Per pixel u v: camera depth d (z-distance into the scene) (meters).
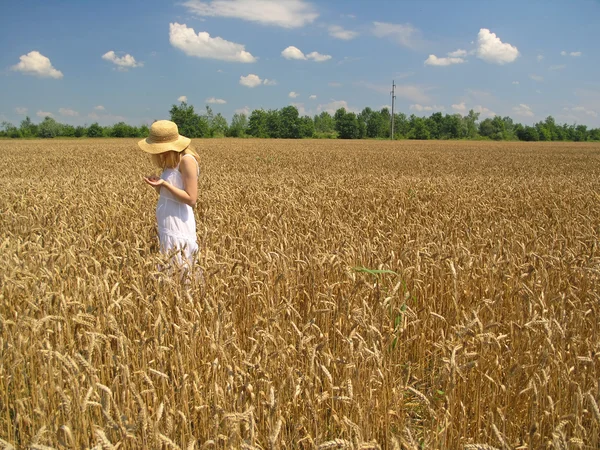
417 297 5.15
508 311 4.83
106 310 3.90
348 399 2.90
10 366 3.30
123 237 7.20
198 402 3.19
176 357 3.33
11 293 4.34
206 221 8.41
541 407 3.20
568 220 8.61
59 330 3.51
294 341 3.98
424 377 4.22
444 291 5.12
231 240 6.00
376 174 21.00
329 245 6.52
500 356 3.70
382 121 130.25
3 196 10.49
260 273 4.84
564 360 3.71
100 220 8.07
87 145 51.50
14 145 52.16
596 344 3.59
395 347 4.01
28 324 3.52
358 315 3.56
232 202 10.11
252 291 4.73
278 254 5.11
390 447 3.16
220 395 2.97
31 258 5.03
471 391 3.66
